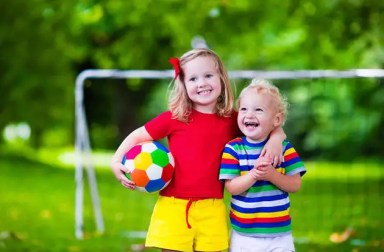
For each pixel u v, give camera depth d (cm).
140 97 2856
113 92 2978
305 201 1363
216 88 546
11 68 2148
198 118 553
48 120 2342
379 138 2220
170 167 543
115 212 1212
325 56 1619
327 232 991
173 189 546
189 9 1572
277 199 527
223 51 2027
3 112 2270
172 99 556
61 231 991
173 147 553
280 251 524
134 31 1788
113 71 931
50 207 1272
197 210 540
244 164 532
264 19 1659
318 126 2458
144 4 1630
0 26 2034
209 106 555
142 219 1131
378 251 830
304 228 1035
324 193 1484
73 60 2433
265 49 2097
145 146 551
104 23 1792
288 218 532
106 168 2091
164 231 540
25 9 1994
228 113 557
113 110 3050
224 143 551
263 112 528
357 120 2228
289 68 2388
